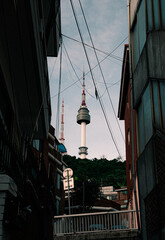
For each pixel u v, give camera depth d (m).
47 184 13.53
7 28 9.03
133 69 15.04
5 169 6.89
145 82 12.27
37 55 10.24
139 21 13.93
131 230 14.24
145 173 12.32
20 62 10.35
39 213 12.16
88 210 47.06
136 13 14.54
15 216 7.07
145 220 12.41
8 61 10.06
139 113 13.84
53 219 16.09
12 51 9.88
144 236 12.62
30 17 8.66
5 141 6.92
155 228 10.69
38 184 11.88
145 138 12.53
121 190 64.50
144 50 12.60
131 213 14.98
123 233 13.98
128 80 21.72
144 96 12.63
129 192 22.72
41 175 12.22
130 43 15.58
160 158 10.33
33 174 10.62
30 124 13.70
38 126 14.04
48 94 14.05
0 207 6.55
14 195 7.18
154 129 11.00
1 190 6.60
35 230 11.59
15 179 7.68
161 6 11.78
